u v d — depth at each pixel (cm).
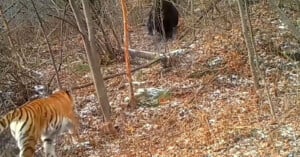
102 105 1017
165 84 1262
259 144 880
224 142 907
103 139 1003
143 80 1313
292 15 1313
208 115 1042
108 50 1530
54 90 1293
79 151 962
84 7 982
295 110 997
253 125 958
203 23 1570
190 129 990
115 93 1245
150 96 1167
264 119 980
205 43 1492
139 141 973
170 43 1580
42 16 1494
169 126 1023
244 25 1090
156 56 1458
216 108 1074
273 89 1115
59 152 965
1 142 1002
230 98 1117
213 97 1138
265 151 850
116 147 965
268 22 1482
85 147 976
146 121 1062
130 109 1134
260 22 1490
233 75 1252
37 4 1427
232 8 1458
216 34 1515
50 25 1574
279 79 1175
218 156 859
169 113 1084
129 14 1762
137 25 1798
